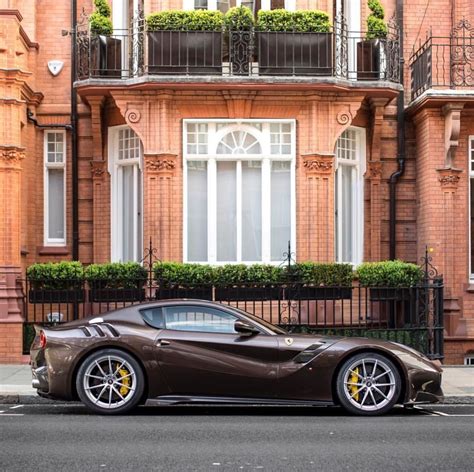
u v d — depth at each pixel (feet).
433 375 34.27
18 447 26.13
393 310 50.93
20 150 50.01
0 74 49.52
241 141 52.70
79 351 33.53
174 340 33.58
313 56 51.19
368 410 33.83
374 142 55.93
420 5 58.34
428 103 53.57
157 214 51.75
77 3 57.31
